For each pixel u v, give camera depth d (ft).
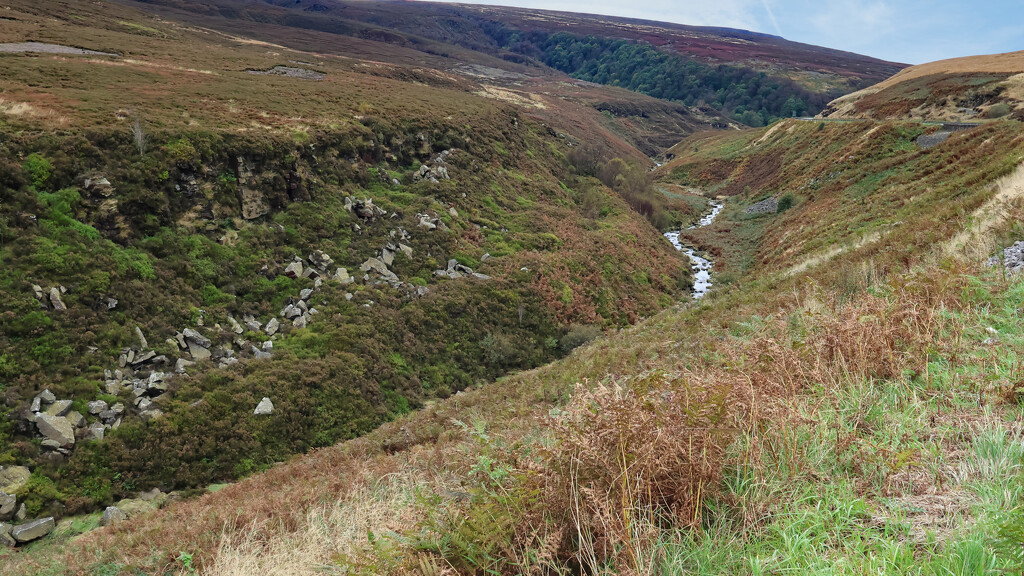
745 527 8.16
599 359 43.78
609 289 111.45
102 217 65.26
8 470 43.11
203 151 78.79
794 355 13.53
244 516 23.59
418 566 8.20
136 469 47.93
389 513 17.30
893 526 7.80
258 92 127.03
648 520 8.14
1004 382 11.47
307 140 97.55
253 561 17.79
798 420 10.49
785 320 19.97
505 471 9.29
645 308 112.06
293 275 78.13
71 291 57.00
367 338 72.69
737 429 9.19
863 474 9.39
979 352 13.61
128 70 129.18
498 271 100.17
